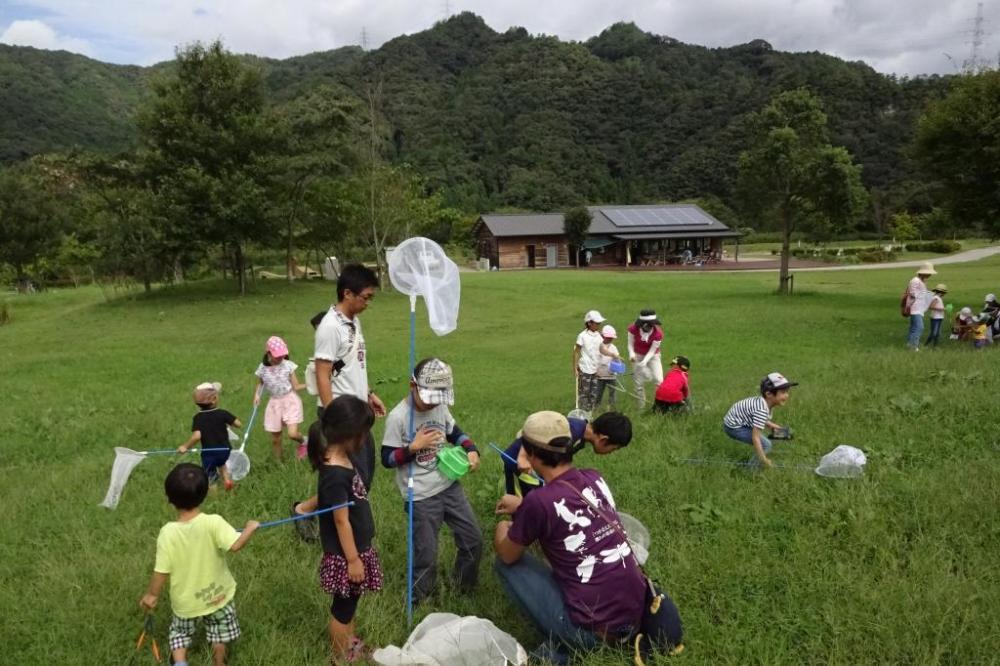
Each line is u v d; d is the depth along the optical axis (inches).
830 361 495.8
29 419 440.8
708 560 174.1
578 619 135.9
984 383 340.8
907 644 134.0
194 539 143.2
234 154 1231.5
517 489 193.8
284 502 242.7
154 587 142.8
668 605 139.5
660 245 2347.4
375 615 160.6
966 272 1558.8
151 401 492.1
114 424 415.8
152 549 203.2
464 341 797.9
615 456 267.6
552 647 142.2
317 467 146.8
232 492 257.6
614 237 2263.8
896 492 205.2
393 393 521.7
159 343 829.8
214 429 269.7
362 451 184.7
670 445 280.2
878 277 1504.7
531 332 854.5
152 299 1226.0
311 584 175.3
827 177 1103.0
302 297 1234.6
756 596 157.5
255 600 169.2
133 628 159.8
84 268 2022.6
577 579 137.5
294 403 308.2
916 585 152.3
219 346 797.9
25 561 204.1
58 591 176.6
